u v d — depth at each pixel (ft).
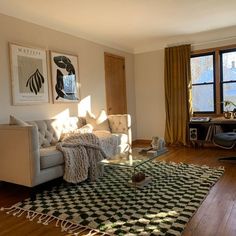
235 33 15.55
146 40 17.21
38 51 12.02
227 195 8.21
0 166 9.29
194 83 17.60
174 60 17.34
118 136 13.07
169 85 17.62
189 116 16.98
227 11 12.12
